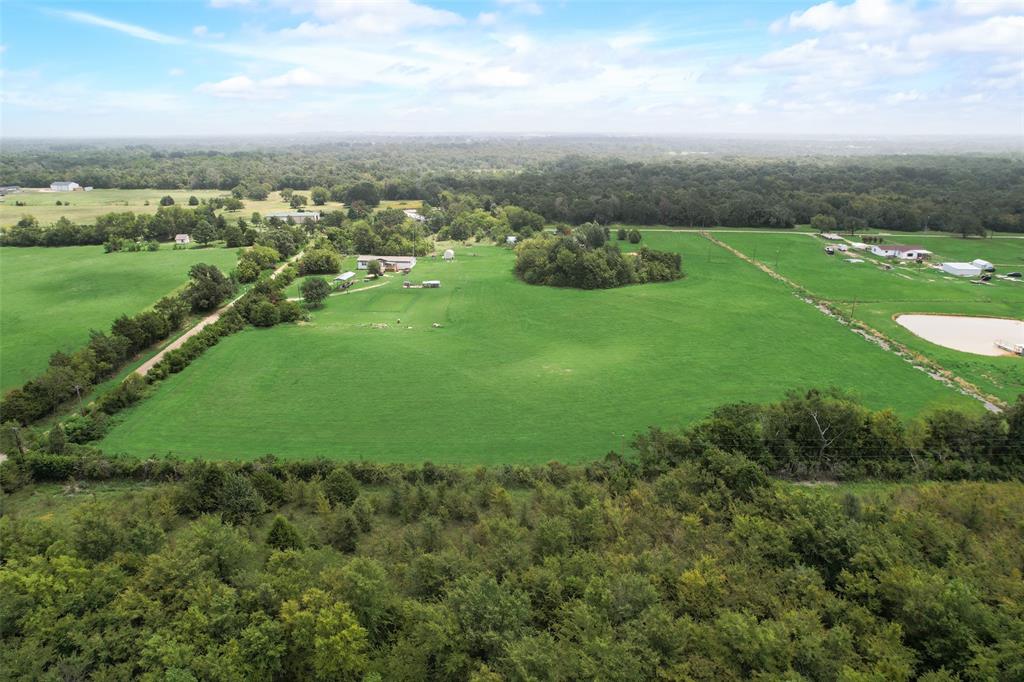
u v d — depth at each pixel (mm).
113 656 35594
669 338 109875
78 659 34562
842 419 65000
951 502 53250
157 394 84625
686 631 37094
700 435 64062
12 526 47406
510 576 42750
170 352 94750
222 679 33781
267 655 35562
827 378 90812
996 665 33719
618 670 33500
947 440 65438
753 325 117125
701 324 118000
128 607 38688
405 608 39344
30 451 64875
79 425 71500
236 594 39812
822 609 40156
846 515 48969
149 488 61688
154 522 51719
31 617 36688
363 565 41656
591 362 97938
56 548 44188
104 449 69062
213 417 77875
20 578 39188
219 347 104188
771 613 40250
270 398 83688
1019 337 111188
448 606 39312
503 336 112125
